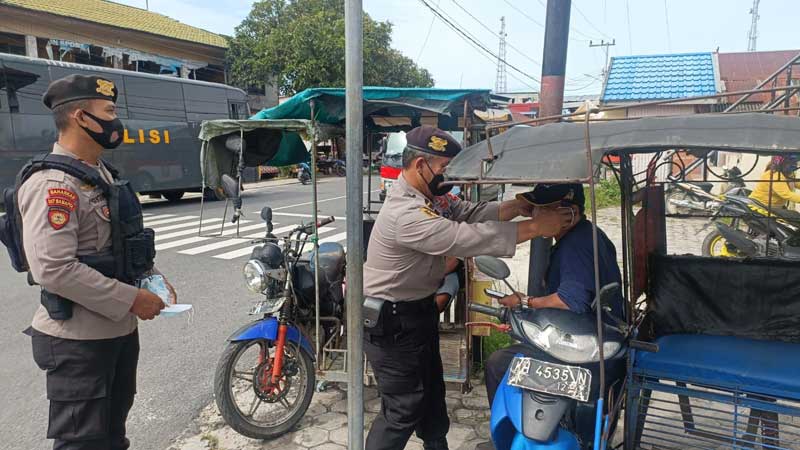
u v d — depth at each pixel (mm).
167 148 14867
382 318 2398
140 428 3439
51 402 2137
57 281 1942
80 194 2047
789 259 2830
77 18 17938
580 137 1973
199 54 23266
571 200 2379
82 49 18750
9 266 7699
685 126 1856
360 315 1783
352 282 1764
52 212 1952
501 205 2701
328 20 24062
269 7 25109
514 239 2229
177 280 6980
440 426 2803
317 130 3498
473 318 3686
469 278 3678
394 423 2506
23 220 1997
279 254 3223
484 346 4238
